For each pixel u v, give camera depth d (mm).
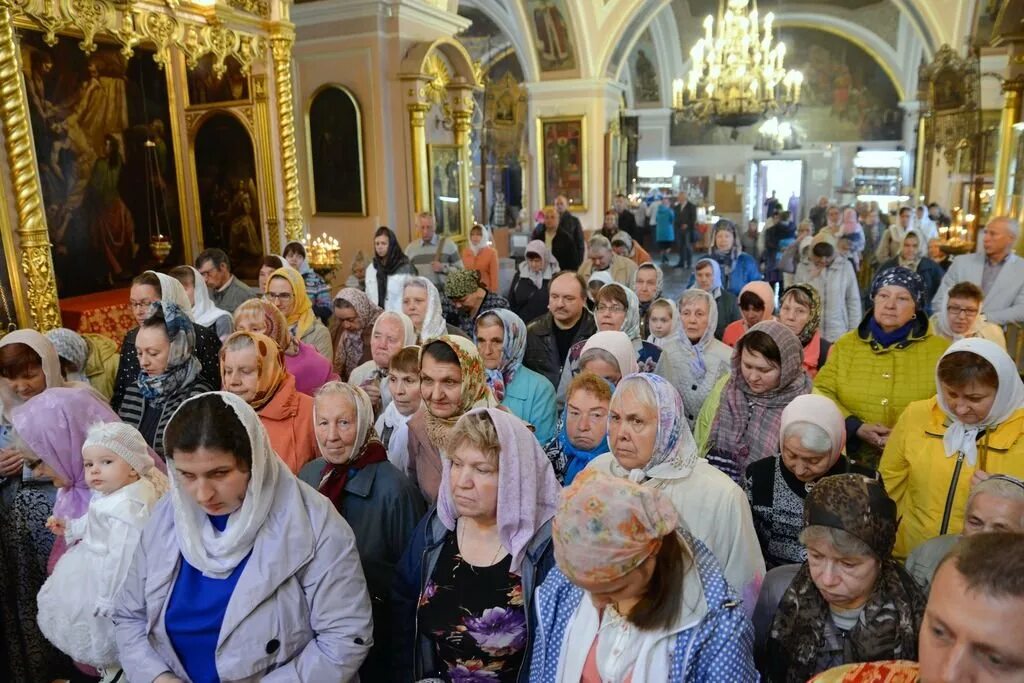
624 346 3199
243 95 7969
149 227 8141
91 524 2262
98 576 2213
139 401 3477
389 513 2383
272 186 8023
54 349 3139
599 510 1364
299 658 1841
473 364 2615
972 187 9664
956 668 959
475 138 19531
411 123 9414
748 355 2781
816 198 24906
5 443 3053
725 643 1459
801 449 2246
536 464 1990
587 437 2568
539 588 1740
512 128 17281
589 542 1353
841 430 2299
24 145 4969
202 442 1699
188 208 8562
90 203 7488
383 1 9039
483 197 17672
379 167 9445
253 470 1771
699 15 22125
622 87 17156
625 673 1487
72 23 5410
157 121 8109
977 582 949
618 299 3959
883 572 1670
